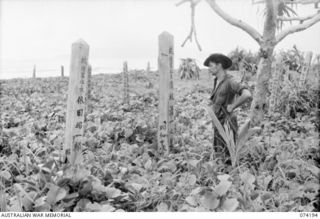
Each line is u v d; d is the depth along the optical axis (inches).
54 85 722.2
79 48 158.2
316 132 235.1
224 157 185.9
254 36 265.3
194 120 319.9
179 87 607.8
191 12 298.4
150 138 230.5
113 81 759.1
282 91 347.6
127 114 327.9
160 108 202.8
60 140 204.4
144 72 837.8
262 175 160.6
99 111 358.6
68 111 161.6
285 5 308.7
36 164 170.6
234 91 180.2
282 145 204.4
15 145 207.9
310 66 385.1
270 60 266.8
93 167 155.5
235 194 135.5
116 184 147.2
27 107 404.5
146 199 136.8
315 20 267.7
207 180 153.5
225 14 263.3
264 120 284.2
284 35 263.9
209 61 184.7
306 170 166.4
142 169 166.9
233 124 184.5
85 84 164.2
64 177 132.8
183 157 191.6
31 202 122.8
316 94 326.0
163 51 198.7
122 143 219.6
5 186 153.0
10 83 767.7
